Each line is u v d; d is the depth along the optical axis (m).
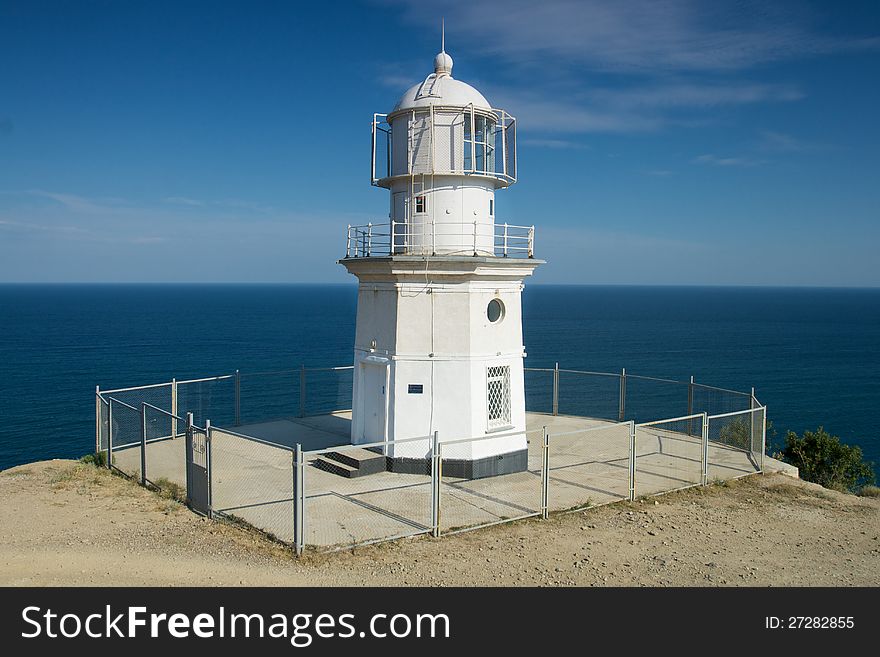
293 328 146.00
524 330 146.12
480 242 19.67
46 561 12.86
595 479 19.17
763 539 14.98
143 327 145.00
